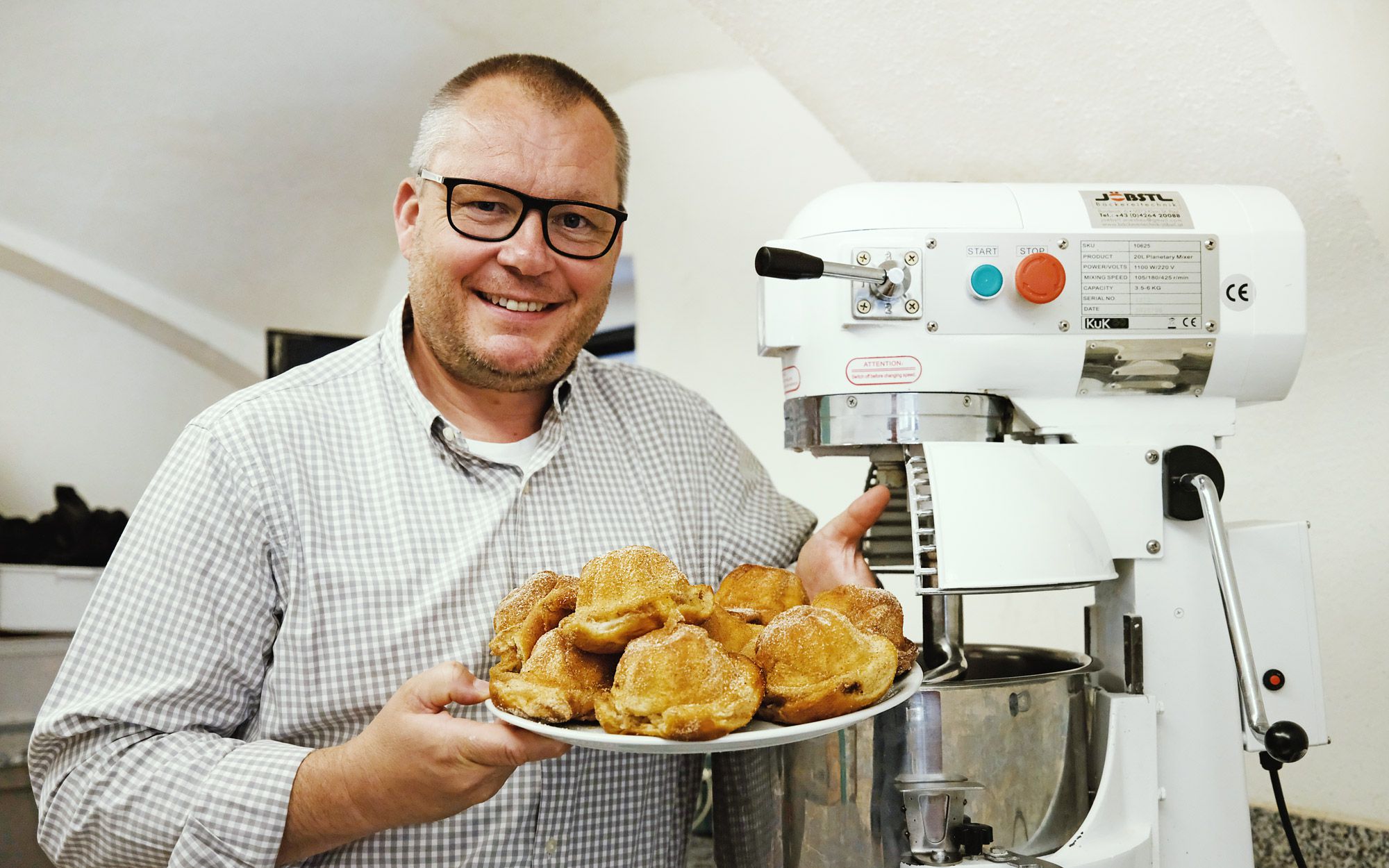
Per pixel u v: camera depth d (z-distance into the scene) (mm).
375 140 2809
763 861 829
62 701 780
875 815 726
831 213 819
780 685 635
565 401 979
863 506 924
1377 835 1079
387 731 696
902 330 807
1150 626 819
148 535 804
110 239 3240
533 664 658
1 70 2602
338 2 2291
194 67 2574
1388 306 1094
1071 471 821
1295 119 1052
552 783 849
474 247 839
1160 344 824
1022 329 812
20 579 2510
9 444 3471
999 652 969
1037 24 1139
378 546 843
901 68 1301
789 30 1352
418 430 895
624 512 972
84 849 781
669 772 928
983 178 1391
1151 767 790
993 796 729
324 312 3480
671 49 1900
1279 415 1194
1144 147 1195
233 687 816
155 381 3707
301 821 737
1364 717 1131
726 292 1875
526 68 874
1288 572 833
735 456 1118
